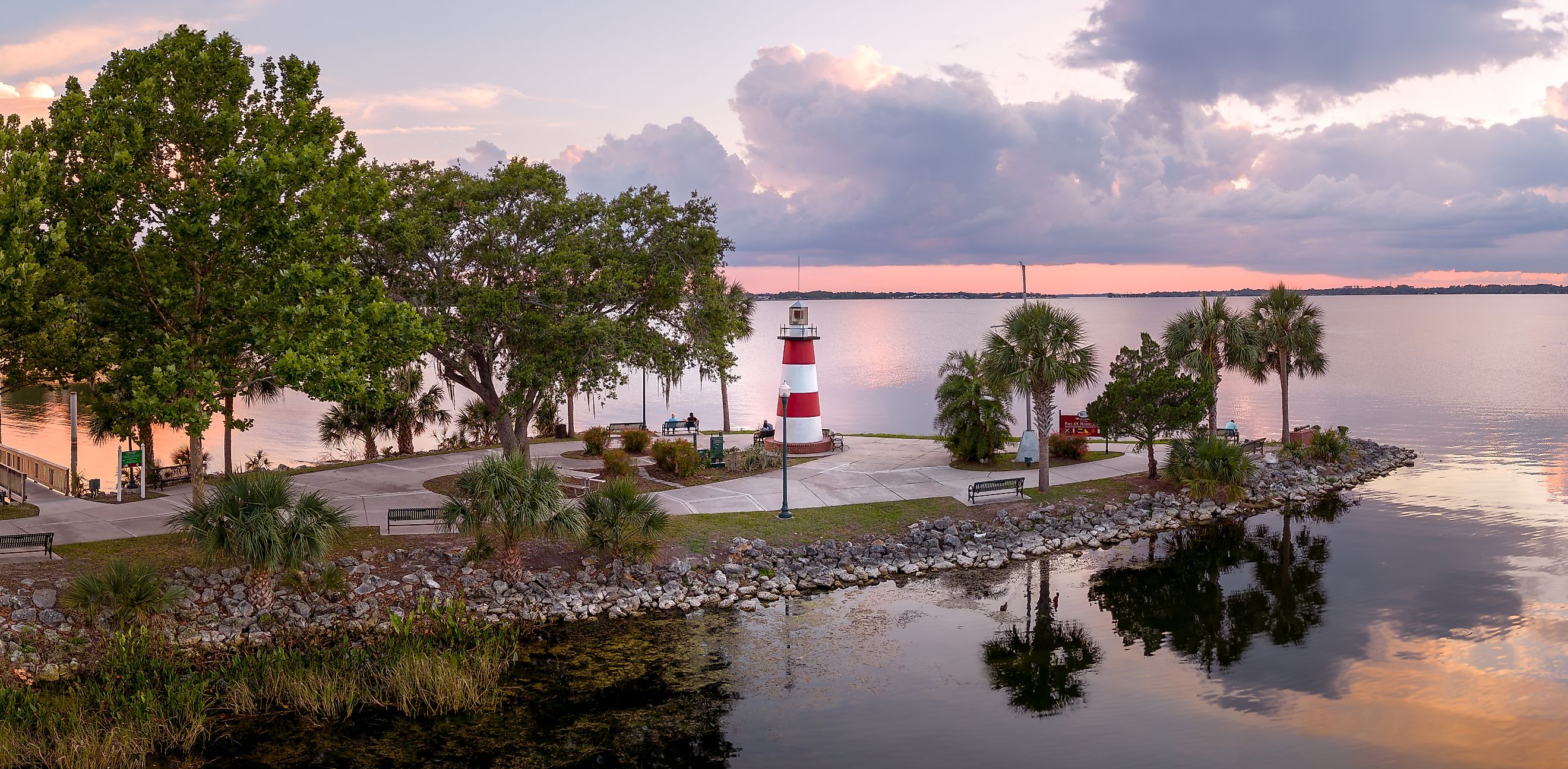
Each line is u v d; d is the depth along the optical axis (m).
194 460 24.23
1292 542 32.22
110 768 15.73
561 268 30.48
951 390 40.19
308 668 19.42
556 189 32.69
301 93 26.64
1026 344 34.03
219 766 16.08
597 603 24.55
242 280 24.77
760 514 31.44
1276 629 23.77
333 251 24.98
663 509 31.55
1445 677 20.69
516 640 21.70
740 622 23.81
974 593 26.50
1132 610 25.17
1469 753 17.17
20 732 16.36
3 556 23.48
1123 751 17.23
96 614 20.92
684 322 35.44
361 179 26.28
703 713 18.48
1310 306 46.59
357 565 24.73
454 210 31.31
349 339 24.84
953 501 33.91
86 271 24.02
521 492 24.42
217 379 24.50
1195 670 21.09
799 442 42.72
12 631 20.06
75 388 34.66
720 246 34.50
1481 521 35.31
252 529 21.62
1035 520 32.75
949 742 17.50
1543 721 18.44
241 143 25.28
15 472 31.02
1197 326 40.50
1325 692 19.94
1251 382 106.62
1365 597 26.23
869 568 28.05
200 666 19.95
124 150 22.11
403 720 17.97
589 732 17.58
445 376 33.75
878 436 49.16
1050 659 21.69
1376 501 39.06
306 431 77.38
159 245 24.23
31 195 21.80
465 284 31.33
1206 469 36.53
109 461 59.03
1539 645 22.42
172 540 25.20
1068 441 41.84
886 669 20.97
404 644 20.31
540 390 31.08
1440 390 95.44
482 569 25.23
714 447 38.75
